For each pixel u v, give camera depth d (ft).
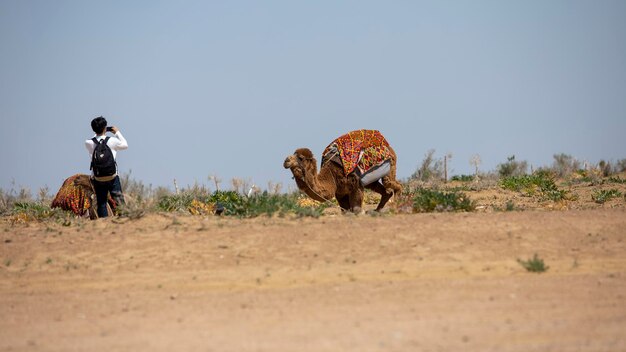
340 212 222.48
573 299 122.62
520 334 104.27
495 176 401.70
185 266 153.38
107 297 135.64
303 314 119.14
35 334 114.21
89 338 110.52
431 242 160.66
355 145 208.44
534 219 174.91
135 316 122.52
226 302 128.98
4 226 199.82
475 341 101.40
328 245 160.76
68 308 129.18
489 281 136.05
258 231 169.99
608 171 403.54
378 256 154.81
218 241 165.07
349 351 98.43
